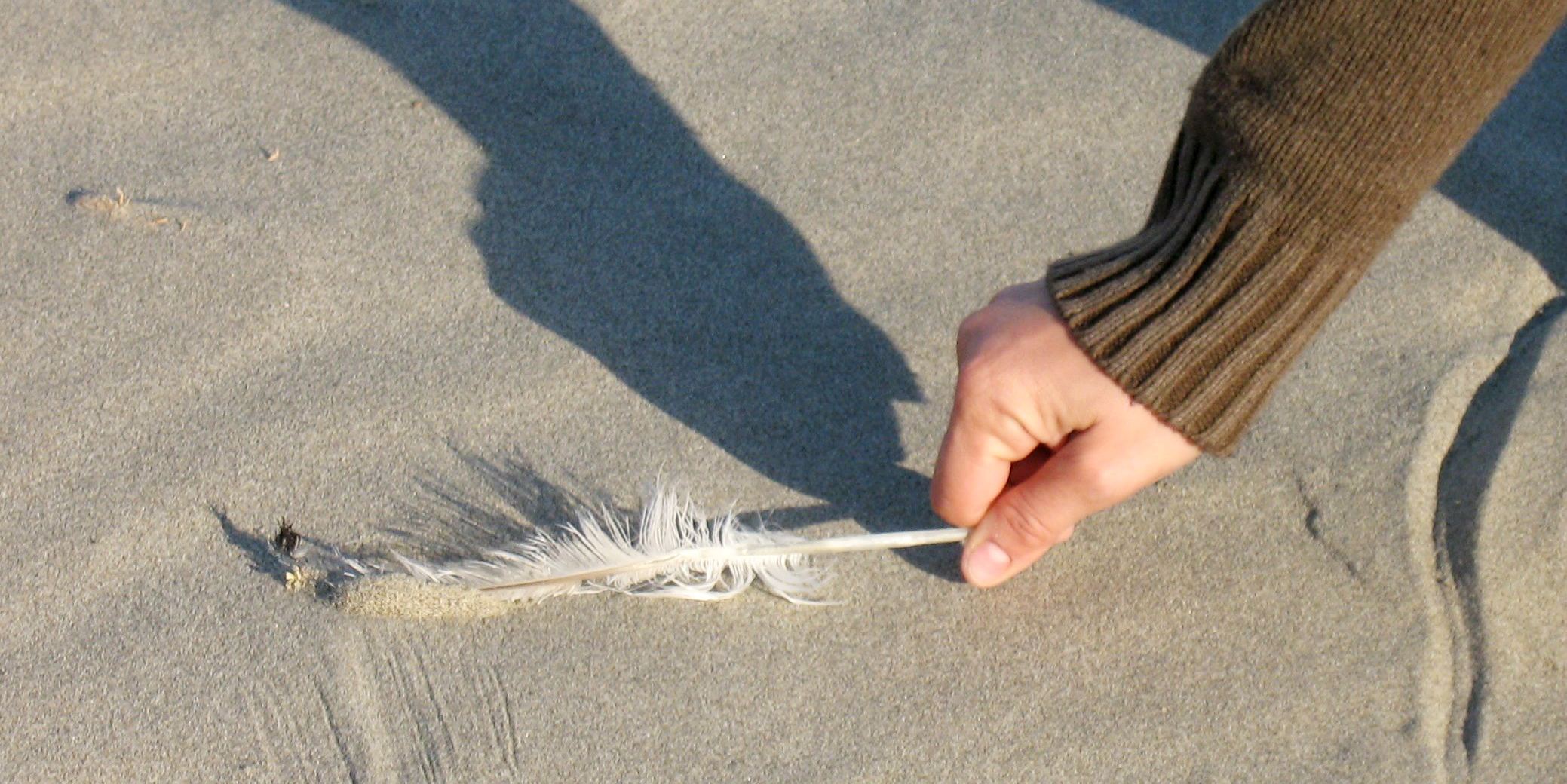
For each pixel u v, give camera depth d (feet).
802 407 4.35
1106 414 3.78
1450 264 4.52
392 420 4.31
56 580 4.13
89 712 4.02
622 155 4.69
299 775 3.98
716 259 4.53
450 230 4.56
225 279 4.47
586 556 4.12
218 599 4.13
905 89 4.81
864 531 4.23
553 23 4.92
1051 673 4.08
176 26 4.89
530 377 4.37
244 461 4.25
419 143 4.69
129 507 4.20
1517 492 4.21
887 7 4.97
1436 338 4.42
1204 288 3.72
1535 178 4.65
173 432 4.28
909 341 4.43
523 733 4.01
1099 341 3.75
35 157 4.64
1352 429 4.31
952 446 3.91
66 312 4.42
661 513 4.17
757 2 4.97
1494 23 3.60
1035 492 3.91
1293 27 3.67
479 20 4.92
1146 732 4.02
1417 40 3.61
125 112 4.72
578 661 4.09
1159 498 4.25
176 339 4.39
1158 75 4.82
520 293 4.48
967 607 4.15
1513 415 4.29
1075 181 4.65
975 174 4.66
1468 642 4.11
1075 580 4.17
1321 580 4.17
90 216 4.54
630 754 4.00
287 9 4.93
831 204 4.62
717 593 4.14
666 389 4.37
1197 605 4.14
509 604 4.13
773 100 4.79
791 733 4.02
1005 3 4.98
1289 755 4.00
